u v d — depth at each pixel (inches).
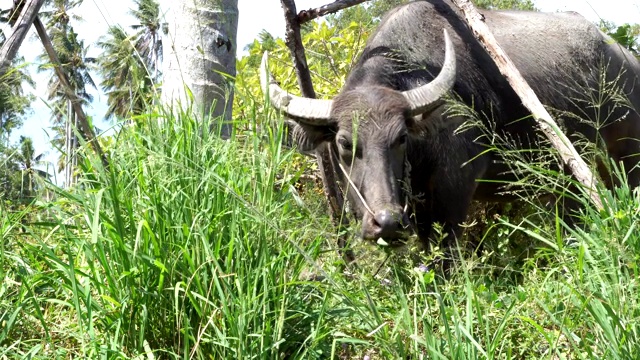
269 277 125.6
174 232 131.0
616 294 119.3
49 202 139.8
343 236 187.2
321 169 218.5
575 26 282.0
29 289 123.2
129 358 117.9
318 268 118.7
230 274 119.6
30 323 131.8
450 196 222.7
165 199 133.9
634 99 288.0
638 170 285.0
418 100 207.3
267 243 128.2
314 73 302.4
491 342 125.3
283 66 311.4
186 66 212.1
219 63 214.4
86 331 125.9
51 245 155.3
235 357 119.2
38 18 181.9
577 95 268.4
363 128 199.0
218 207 132.7
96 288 128.6
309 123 208.7
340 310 133.3
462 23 245.6
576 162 173.3
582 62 273.3
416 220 223.0
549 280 145.7
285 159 143.9
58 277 133.6
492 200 252.1
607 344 112.3
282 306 118.0
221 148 145.4
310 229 137.6
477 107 236.2
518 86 208.8
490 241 216.5
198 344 118.3
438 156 219.1
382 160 196.5
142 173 138.8
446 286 139.8
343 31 331.0
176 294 118.1
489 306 139.7
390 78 225.5
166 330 126.4
